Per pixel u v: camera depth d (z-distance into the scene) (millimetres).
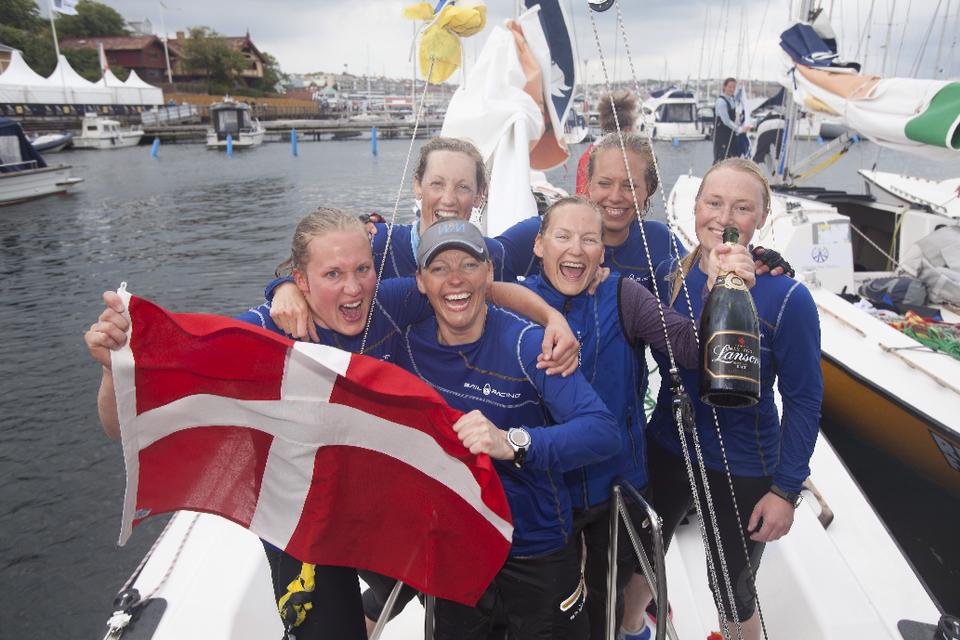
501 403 1531
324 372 1383
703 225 1746
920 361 4367
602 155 2127
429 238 1448
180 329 1321
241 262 14555
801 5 6848
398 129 57250
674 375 1625
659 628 1403
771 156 8352
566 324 1515
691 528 2701
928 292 5258
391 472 1463
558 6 3857
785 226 5492
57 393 8195
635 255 2236
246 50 79062
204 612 1851
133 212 20516
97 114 47875
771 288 1671
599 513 1725
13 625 4805
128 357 1314
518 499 1545
